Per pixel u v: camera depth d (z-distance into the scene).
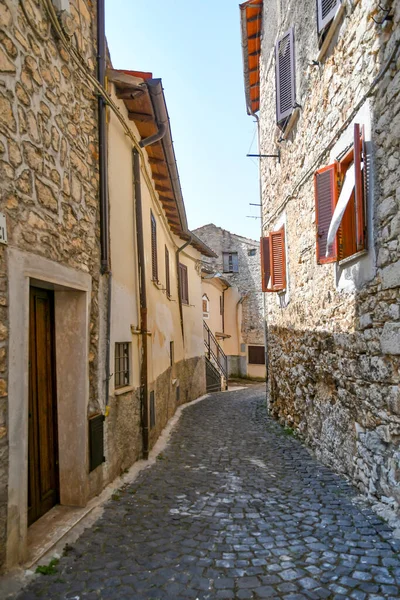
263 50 8.55
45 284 3.17
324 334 5.15
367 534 3.09
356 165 3.87
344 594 2.32
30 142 2.79
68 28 3.29
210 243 23.27
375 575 2.52
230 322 22.61
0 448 2.39
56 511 3.38
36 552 2.71
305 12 5.71
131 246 5.26
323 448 5.18
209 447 6.02
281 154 7.36
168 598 2.29
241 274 22.86
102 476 3.92
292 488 4.19
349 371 4.32
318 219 4.89
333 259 4.52
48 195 3.04
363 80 3.90
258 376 21.45
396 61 3.29
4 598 2.25
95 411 3.83
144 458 5.22
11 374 2.49
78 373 3.57
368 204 3.83
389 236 3.43
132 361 5.06
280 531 3.16
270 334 8.66
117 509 3.57
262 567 2.62
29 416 3.15
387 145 3.45
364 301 3.95
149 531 3.16
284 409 7.45
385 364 3.52
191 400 12.17
